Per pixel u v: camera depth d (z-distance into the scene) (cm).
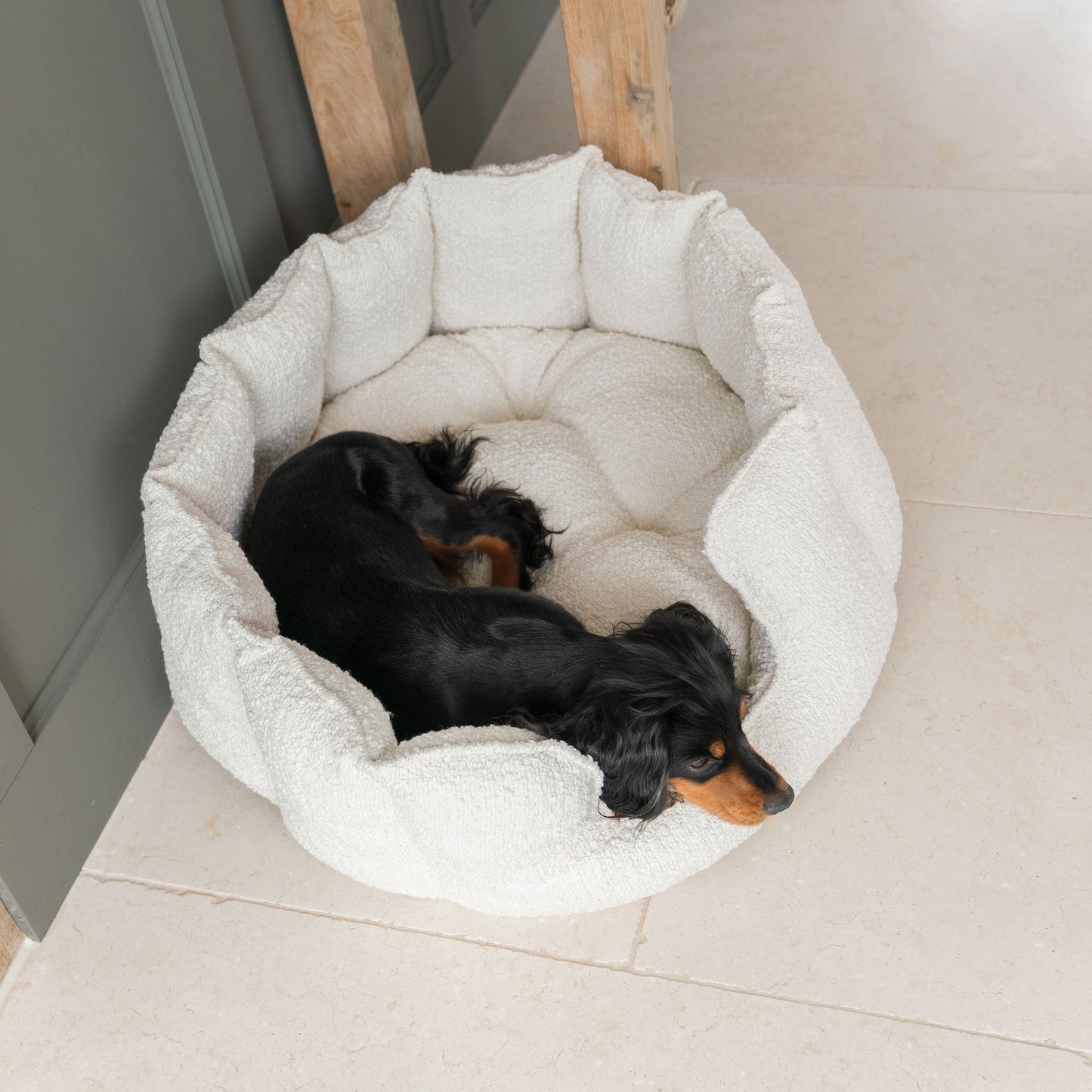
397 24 146
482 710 113
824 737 117
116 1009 113
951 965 109
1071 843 115
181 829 124
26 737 113
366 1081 107
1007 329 160
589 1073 106
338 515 124
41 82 114
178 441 122
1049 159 184
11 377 113
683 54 216
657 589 125
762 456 117
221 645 112
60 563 119
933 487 143
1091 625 129
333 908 117
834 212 180
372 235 141
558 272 151
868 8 220
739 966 110
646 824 110
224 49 134
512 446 140
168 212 131
